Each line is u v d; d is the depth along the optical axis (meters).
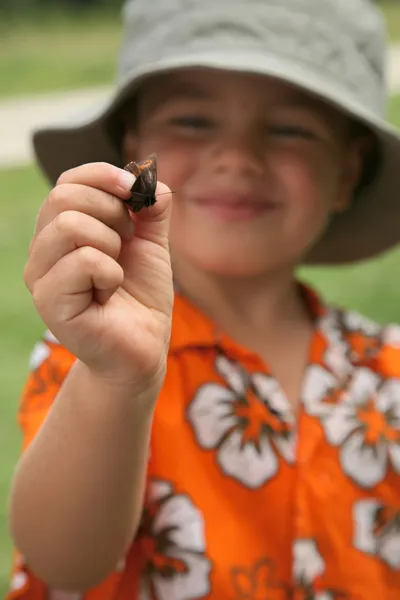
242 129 0.62
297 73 0.62
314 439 0.61
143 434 0.50
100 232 0.45
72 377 0.51
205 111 0.62
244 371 0.61
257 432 0.60
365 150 0.70
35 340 1.26
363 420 0.62
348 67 0.65
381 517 0.61
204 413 0.59
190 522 0.57
